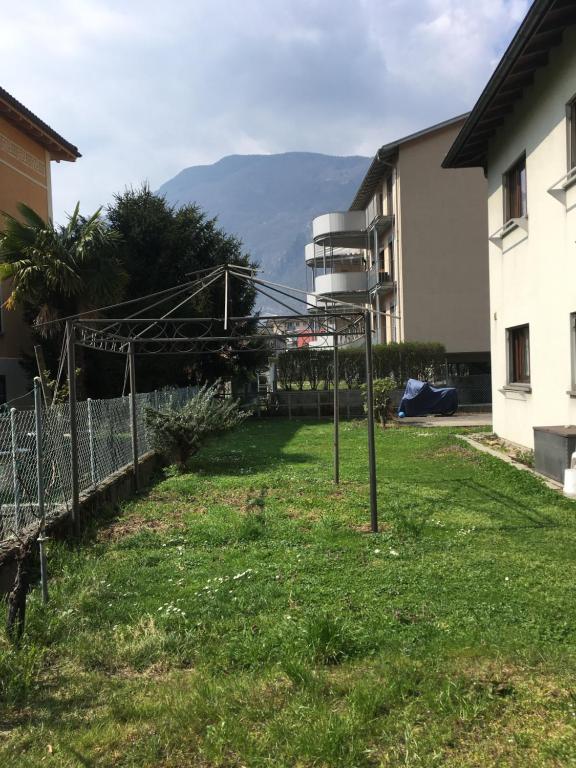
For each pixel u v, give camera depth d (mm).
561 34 8836
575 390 8844
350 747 2580
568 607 4098
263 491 8438
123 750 2670
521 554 5297
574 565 4988
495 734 2641
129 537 6168
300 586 4598
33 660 3439
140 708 2980
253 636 3771
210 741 2686
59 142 19125
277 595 4465
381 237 31672
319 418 22000
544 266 9938
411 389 21625
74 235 14844
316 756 2555
